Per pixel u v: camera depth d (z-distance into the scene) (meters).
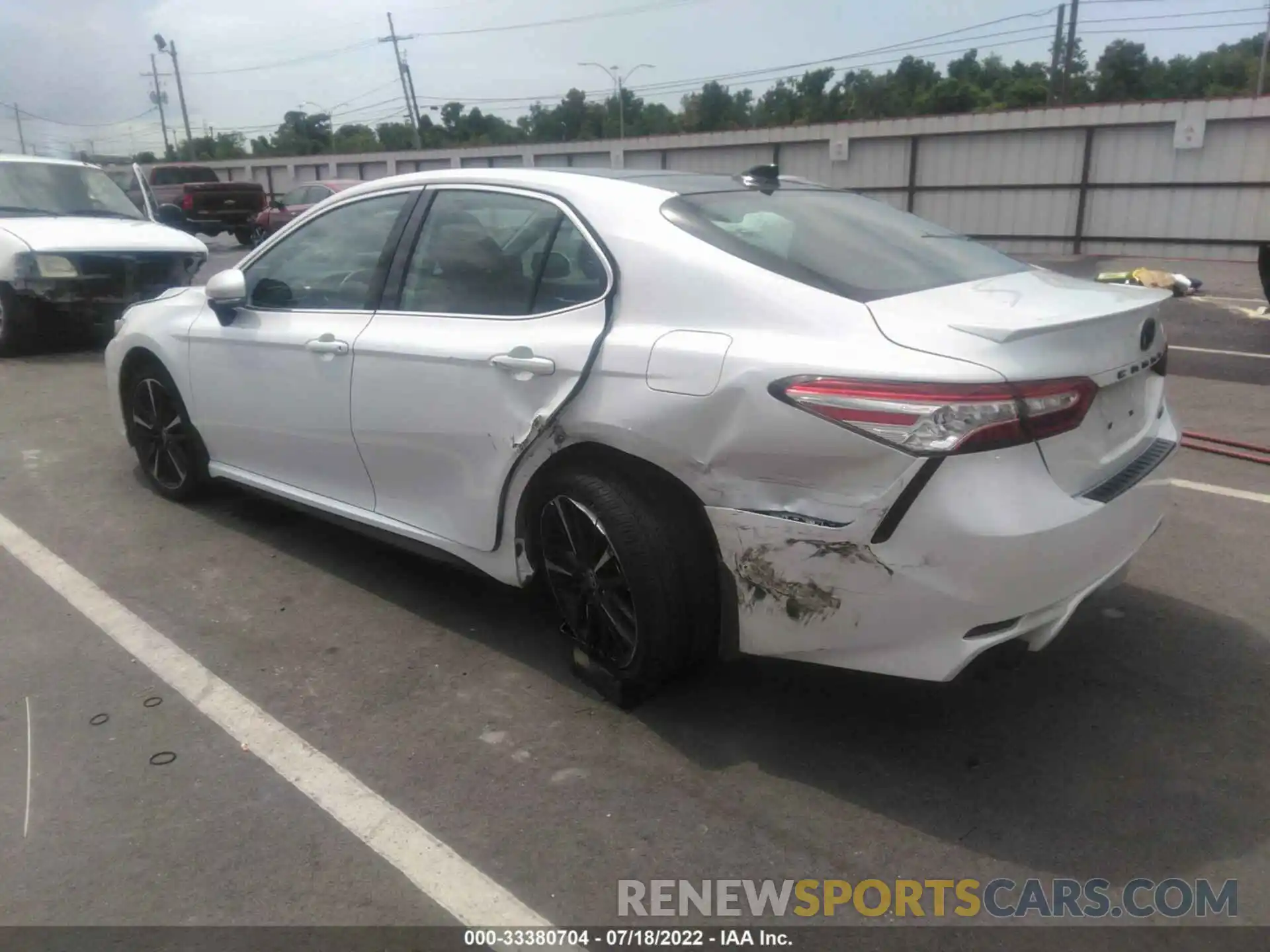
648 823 2.73
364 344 3.79
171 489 5.23
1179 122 19.22
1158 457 3.13
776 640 2.85
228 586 4.25
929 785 2.88
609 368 3.02
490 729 3.18
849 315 2.73
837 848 2.64
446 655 3.65
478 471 3.46
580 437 3.09
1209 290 14.03
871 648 2.71
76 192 10.40
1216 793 2.84
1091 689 3.36
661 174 3.67
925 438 2.49
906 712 3.23
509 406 3.30
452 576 4.33
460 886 2.52
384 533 3.96
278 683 3.47
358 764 3.00
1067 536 2.62
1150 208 20.06
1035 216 21.48
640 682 3.18
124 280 9.48
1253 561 4.33
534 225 3.44
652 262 3.06
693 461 2.84
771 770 2.95
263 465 4.52
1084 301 2.99
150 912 2.44
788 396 2.64
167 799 2.85
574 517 3.21
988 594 2.54
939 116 22.19
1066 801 2.80
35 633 3.84
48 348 9.95
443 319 3.60
